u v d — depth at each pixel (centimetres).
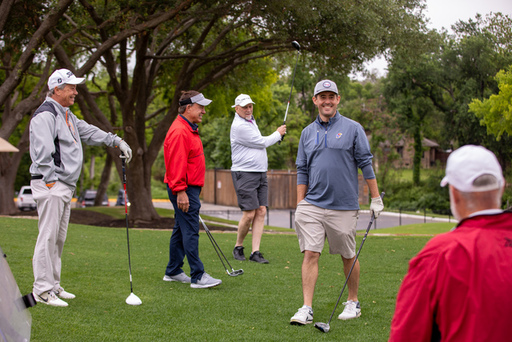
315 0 1288
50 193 419
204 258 725
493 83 3428
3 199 2102
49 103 430
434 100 4066
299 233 441
